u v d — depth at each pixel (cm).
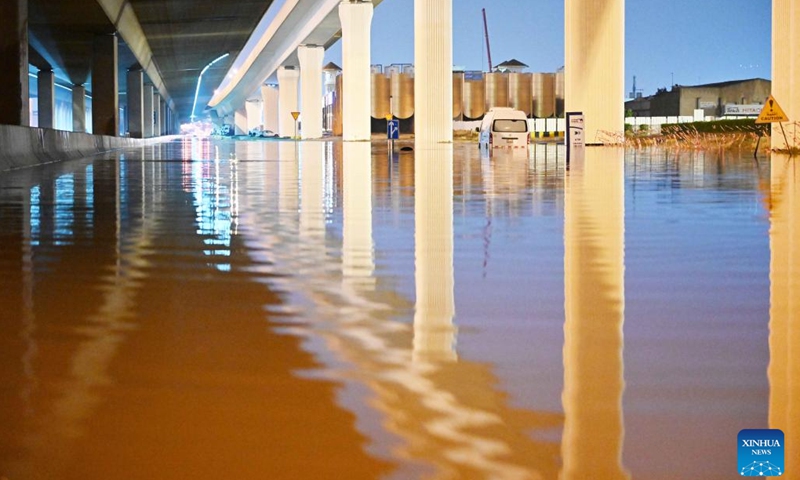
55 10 4238
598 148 4125
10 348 445
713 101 11344
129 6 5006
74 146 3384
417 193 1502
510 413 336
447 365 410
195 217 1130
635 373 395
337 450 297
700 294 588
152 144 6925
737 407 343
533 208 1206
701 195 1398
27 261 759
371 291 608
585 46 4281
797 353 428
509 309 543
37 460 289
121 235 944
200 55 8338
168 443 305
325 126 15062
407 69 11981
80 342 459
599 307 548
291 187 1698
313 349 442
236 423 326
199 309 548
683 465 283
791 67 2786
